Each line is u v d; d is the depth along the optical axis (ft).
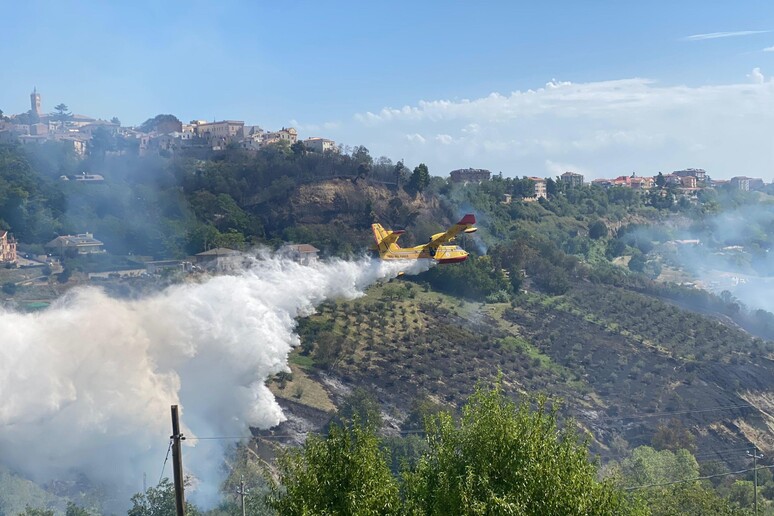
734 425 389.80
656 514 194.90
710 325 511.81
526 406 127.34
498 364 426.10
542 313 510.99
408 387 379.96
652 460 280.72
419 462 127.75
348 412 329.93
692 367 441.68
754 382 436.76
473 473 112.98
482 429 119.65
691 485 236.43
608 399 404.36
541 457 114.21
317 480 115.85
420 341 434.30
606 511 112.68
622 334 486.79
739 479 331.57
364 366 391.45
